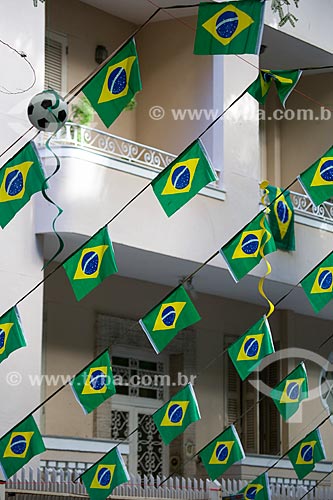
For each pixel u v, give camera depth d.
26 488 16.23
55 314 20.05
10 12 17.27
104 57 21.20
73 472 17.05
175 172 14.25
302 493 20.42
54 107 13.38
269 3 21.41
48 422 19.72
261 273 20.36
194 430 22.05
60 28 20.55
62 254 18.66
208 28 12.85
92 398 14.51
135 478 17.81
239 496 17.28
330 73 24.09
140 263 19.41
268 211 18.69
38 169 13.91
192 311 14.69
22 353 16.77
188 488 18.38
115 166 18.16
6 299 16.77
